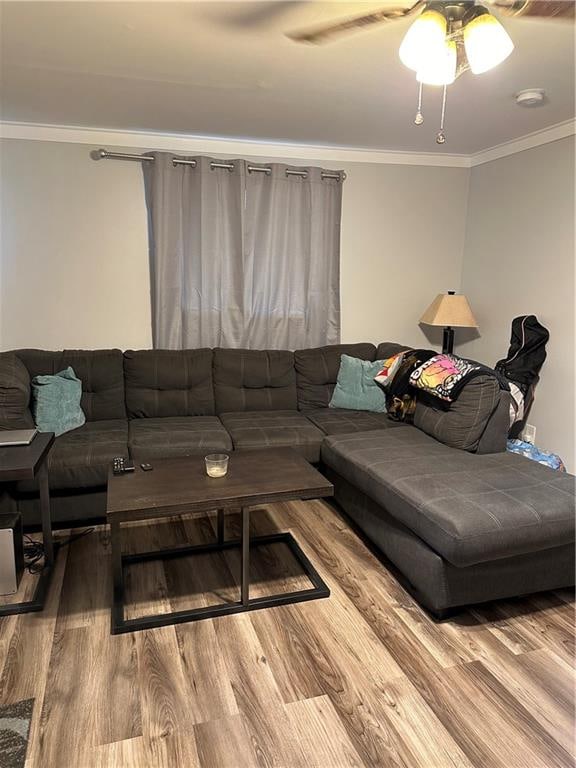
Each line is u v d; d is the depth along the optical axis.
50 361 3.16
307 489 2.10
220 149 3.58
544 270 3.43
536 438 3.55
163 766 1.43
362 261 4.09
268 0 1.75
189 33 1.98
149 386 3.34
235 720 1.58
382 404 3.55
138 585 2.26
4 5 1.78
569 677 1.78
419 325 4.37
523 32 1.94
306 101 2.75
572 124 3.11
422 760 1.46
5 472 1.95
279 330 3.88
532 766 1.45
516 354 3.45
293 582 2.31
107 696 1.66
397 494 2.22
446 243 4.27
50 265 3.42
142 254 3.58
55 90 2.61
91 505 2.68
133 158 3.38
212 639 1.94
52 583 2.25
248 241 3.68
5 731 1.53
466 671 1.80
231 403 3.49
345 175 3.87
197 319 3.66
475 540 1.90
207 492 2.04
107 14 1.85
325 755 1.47
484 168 3.97
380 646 1.92
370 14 1.53
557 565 2.15
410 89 2.57
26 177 3.28
